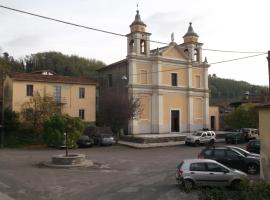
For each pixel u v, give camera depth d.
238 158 21.73
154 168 25.09
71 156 26.47
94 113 49.78
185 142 43.88
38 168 24.66
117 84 53.91
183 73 55.25
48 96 44.38
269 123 15.63
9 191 16.84
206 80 57.44
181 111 54.66
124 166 26.06
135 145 41.41
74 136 26.80
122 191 16.88
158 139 44.41
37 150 37.72
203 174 17.09
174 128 53.81
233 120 49.44
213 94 115.00
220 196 8.47
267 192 8.26
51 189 17.31
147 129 51.53
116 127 46.16
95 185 18.41
